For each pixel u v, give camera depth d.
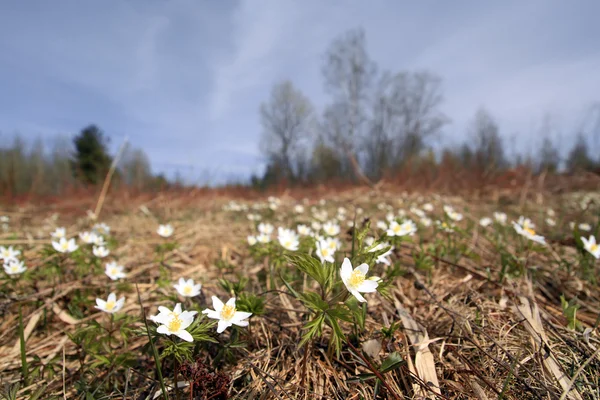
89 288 0.43
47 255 0.43
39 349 0.33
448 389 0.24
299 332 0.30
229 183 2.25
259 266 0.51
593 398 0.22
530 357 0.26
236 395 0.24
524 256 0.49
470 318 0.31
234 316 0.24
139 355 0.31
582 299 0.38
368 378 0.24
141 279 0.49
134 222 0.96
